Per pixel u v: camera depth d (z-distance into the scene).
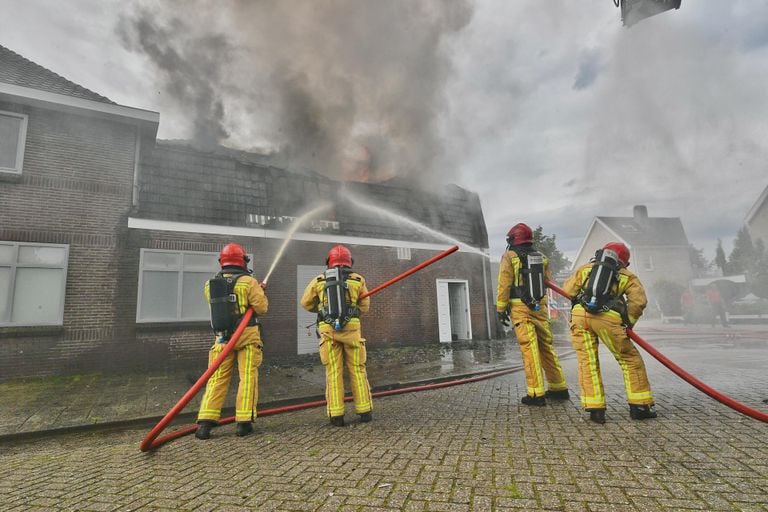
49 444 3.85
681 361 6.69
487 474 2.12
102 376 7.30
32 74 8.02
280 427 3.58
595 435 2.71
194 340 8.59
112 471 2.46
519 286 3.88
